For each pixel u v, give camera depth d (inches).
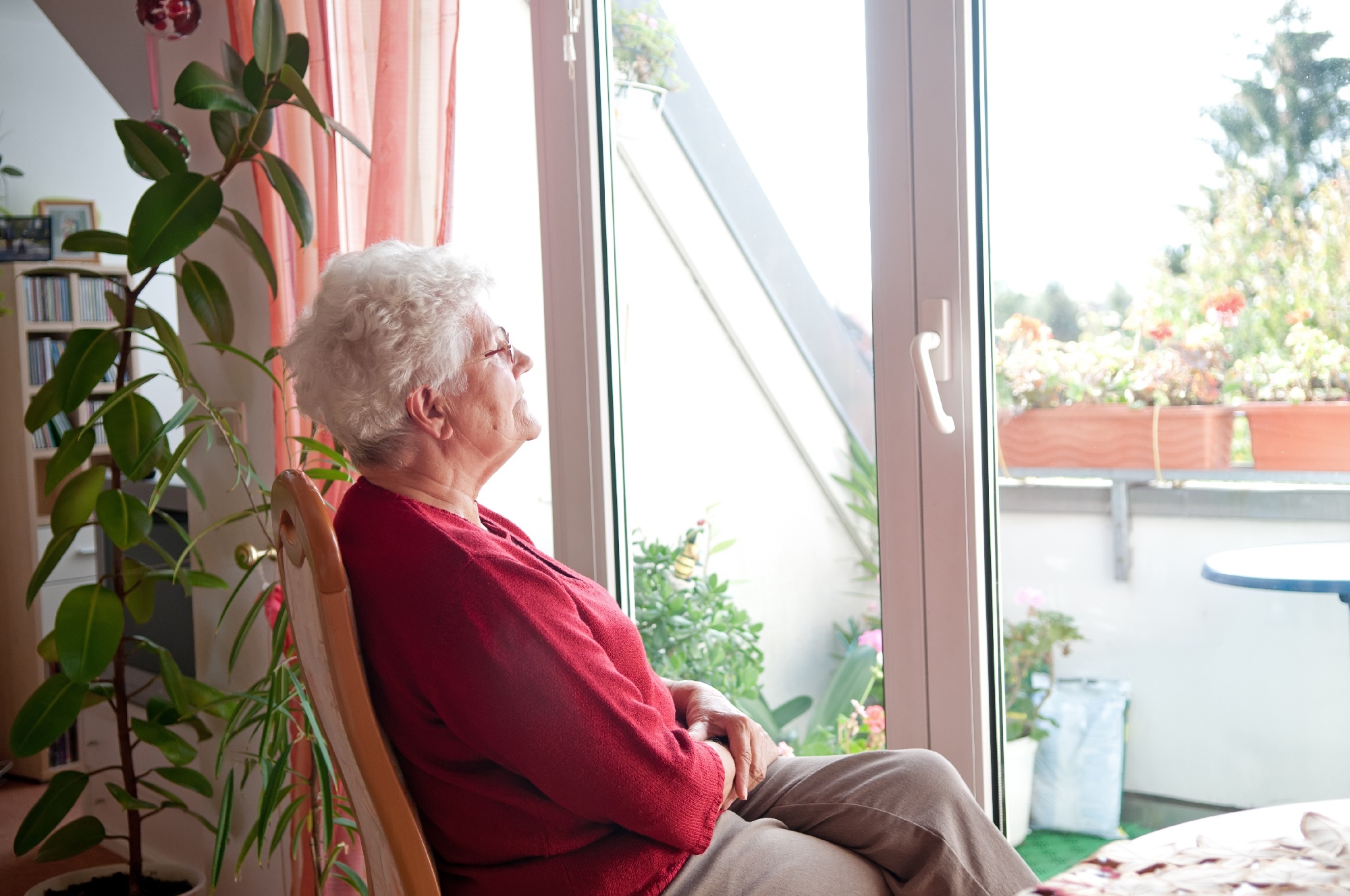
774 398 70.2
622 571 77.0
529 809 43.9
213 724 88.6
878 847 49.4
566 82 73.0
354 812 45.2
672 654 76.7
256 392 84.0
